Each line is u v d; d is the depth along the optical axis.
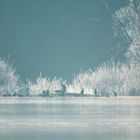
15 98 62.47
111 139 26.59
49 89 71.62
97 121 35.12
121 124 33.56
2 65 71.19
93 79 71.75
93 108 45.41
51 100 57.94
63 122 34.59
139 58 76.50
